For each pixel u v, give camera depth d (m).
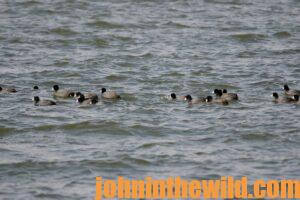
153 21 74.56
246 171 35.88
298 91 49.91
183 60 59.56
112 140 40.59
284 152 38.41
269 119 43.81
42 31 69.00
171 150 38.72
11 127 42.38
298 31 71.06
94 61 58.75
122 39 67.31
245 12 79.44
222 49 63.75
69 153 38.28
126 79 53.59
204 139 40.47
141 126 42.59
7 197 32.88
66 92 48.91
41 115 44.56
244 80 53.53
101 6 80.81
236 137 40.69
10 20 73.06
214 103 47.06
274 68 57.16
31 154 38.06
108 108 46.16
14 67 56.38
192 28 71.88
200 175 35.41
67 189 33.88
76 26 71.44
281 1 85.88
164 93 49.78
